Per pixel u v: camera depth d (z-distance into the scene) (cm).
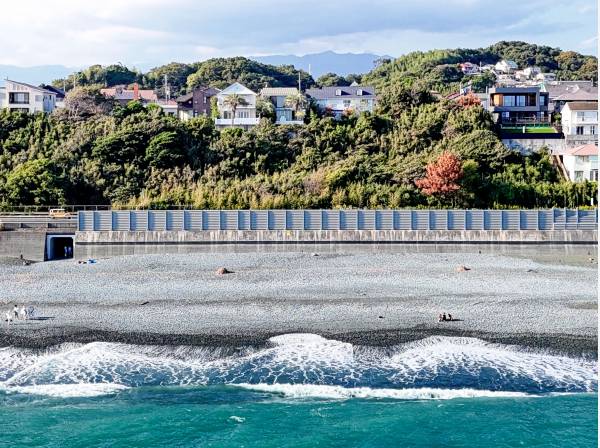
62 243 8106
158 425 3678
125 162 9894
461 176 9019
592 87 14475
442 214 7844
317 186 9162
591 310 5125
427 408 3809
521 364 4216
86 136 10438
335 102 13275
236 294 5622
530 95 12200
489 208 8950
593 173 9744
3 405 3869
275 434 3588
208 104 13775
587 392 3934
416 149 10288
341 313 5084
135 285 5950
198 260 6956
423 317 4981
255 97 12175
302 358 4328
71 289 5825
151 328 4781
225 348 4456
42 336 4650
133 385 4072
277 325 4828
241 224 7838
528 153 10381
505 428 3606
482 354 4344
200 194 9025
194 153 10069
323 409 3819
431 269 6525
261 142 10300
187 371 4209
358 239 7788
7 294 5684
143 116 10900
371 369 4194
